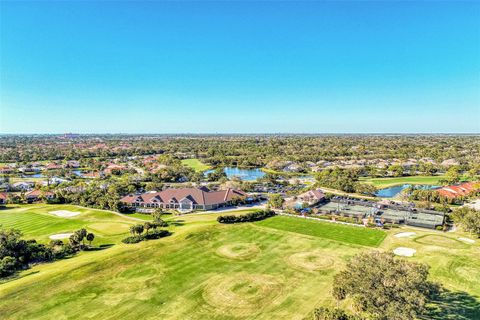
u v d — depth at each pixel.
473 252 63.47
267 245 67.88
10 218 92.44
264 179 156.00
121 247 66.06
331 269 56.00
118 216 95.44
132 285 50.50
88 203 106.62
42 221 89.12
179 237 71.38
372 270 36.00
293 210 96.12
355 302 35.81
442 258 60.31
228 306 44.53
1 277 54.19
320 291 48.31
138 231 73.00
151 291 48.69
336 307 43.59
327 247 66.69
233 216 85.12
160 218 87.44
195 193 109.50
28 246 62.69
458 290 47.84
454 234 75.50
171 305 44.88
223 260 60.00
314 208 101.19
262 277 53.06
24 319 41.72
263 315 42.28
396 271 35.44
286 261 59.50
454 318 40.31
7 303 45.25
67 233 78.25
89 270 55.22
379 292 33.69
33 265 59.47
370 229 79.50
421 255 61.91
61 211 100.44
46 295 47.47
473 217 74.50
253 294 47.66
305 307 43.97
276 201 102.69
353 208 102.12
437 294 45.12
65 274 53.62
